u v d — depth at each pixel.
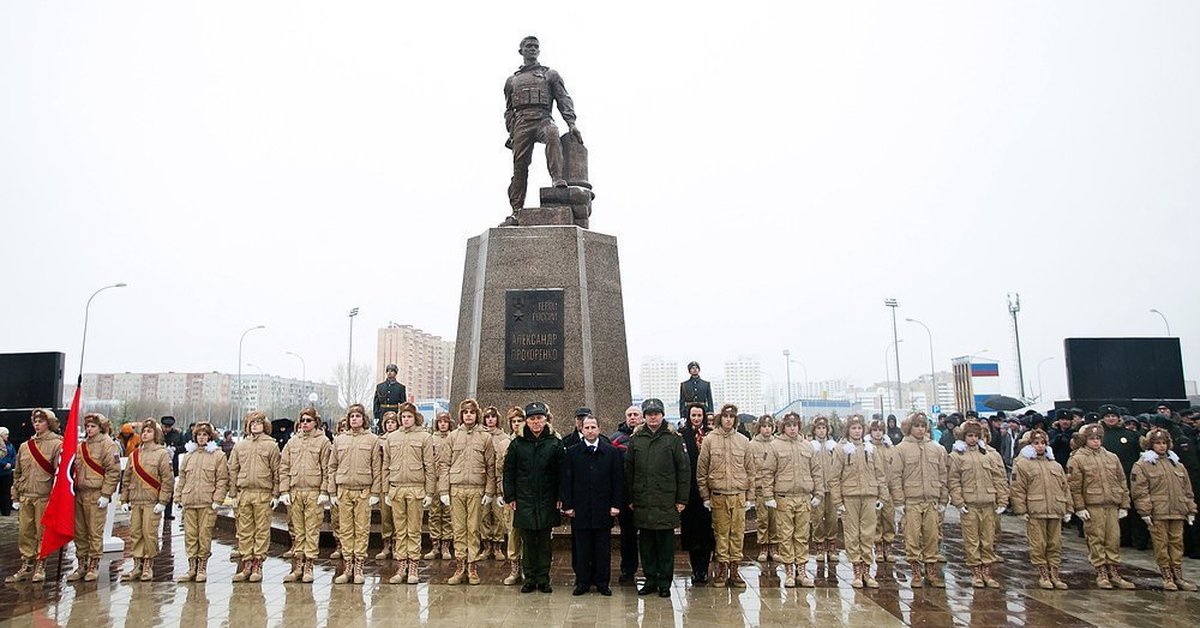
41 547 8.75
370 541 10.95
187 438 20.20
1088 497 8.64
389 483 8.86
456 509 8.70
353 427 8.95
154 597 8.06
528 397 11.70
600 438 8.27
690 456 8.99
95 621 7.11
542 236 12.28
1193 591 8.37
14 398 17.06
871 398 100.94
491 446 8.92
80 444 9.27
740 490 8.44
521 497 8.09
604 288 12.47
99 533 9.12
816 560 10.28
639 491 8.05
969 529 8.59
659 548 8.04
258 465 8.95
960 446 8.74
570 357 11.80
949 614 7.34
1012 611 7.47
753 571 9.41
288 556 10.35
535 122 13.34
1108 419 11.25
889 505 10.11
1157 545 8.53
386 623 6.95
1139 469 8.72
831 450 9.41
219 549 11.23
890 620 7.10
